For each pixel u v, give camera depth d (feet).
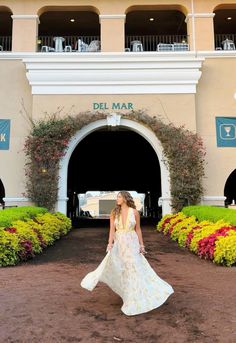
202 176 47.34
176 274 23.20
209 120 49.83
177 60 48.37
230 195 78.69
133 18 59.62
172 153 47.03
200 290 18.98
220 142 49.39
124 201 16.72
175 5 52.90
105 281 16.33
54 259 28.40
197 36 51.49
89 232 46.19
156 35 65.46
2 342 12.51
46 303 16.80
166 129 47.57
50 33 64.13
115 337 13.01
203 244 27.89
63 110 48.62
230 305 16.33
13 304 16.61
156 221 71.92
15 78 50.08
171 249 33.09
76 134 48.32
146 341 12.67
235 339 12.75
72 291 18.98
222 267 25.09
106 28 51.37
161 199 47.67
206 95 50.37
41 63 48.32
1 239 25.61
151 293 15.57
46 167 46.44
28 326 13.97
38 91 48.75
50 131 46.60
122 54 48.49
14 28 51.37
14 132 48.98
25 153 47.93
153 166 81.41
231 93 50.49
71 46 59.67
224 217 32.17
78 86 48.98
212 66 50.90
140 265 16.03
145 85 49.08
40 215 39.42
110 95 49.06
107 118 48.42
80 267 25.49
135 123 48.91
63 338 12.89
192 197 46.44
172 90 49.11
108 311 15.72
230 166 48.96
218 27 62.49
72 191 84.74
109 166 82.33
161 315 15.16
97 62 48.32
